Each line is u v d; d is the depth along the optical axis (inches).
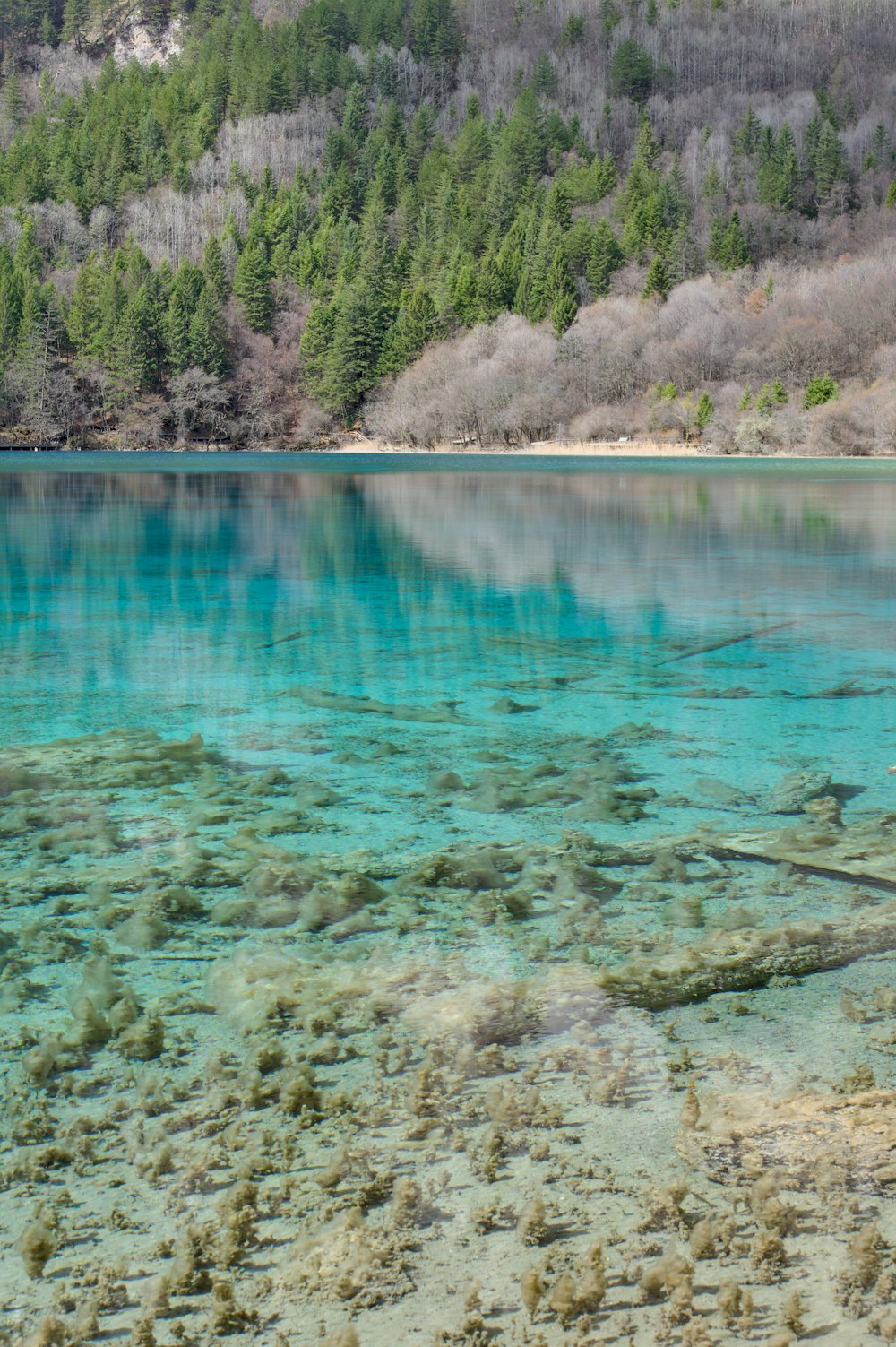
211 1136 97.6
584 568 501.4
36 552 569.6
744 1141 94.7
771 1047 110.8
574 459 2471.7
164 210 4894.2
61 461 2303.2
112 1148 96.3
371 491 1144.2
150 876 157.9
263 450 3523.6
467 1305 76.7
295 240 4335.6
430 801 191.8
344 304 3503.9
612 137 5447.8
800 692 269.6
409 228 4136.3
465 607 395.9
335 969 129.2
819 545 598.9
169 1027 116.8
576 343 3161.9
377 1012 118.9
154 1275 80.9
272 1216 86.8
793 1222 84.3
